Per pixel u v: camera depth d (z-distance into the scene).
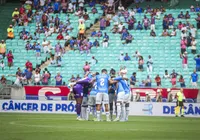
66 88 70.31
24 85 72.12
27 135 29.02
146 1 94.25
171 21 85.06
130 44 83.56
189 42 81.38
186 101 68.56
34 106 68.00
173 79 74.69
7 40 87.12
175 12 88.62
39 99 70.62
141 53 82.25
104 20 87.38
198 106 64.69
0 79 80.06
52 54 84.19
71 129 34.47
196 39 83.12
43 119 49.03
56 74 80.38
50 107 67.50
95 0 94.44
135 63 79.94
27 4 93.62
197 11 88.00
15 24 90.75
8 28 88.31
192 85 74.00
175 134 31.94
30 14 91.56
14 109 68.50
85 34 88.31
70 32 87.56
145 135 30.56
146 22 85.75
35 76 75.75
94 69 80.31
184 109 64.81
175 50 82.19
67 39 85.75
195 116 64.62
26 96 71.19
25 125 38.69
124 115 48.84
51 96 70.75
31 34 88.56
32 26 90.00
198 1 92.81
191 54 80.62
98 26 89.94
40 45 85.62
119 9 90.00
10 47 86.25
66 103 67.06
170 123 46.12
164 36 83.94
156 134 31.56
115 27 86.94
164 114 65.75
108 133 31.36
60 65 81.31
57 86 70.56
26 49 85.12
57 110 67.38
